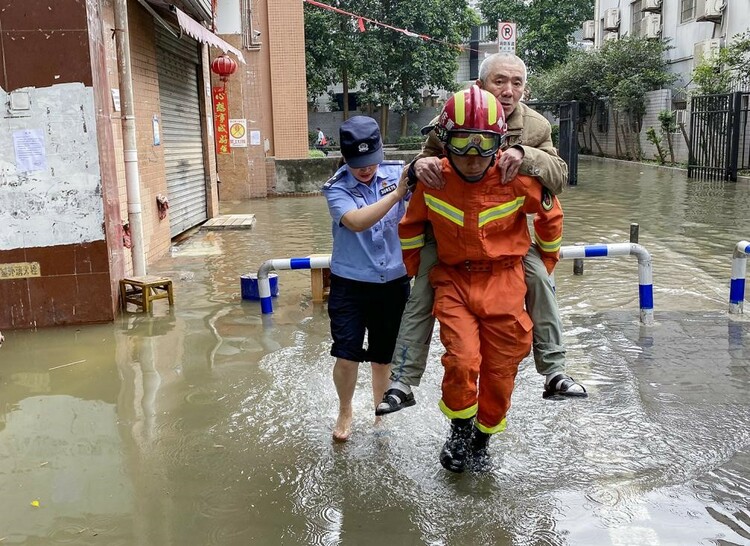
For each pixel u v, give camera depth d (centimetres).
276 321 652
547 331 360
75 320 646
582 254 612
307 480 364
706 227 1146
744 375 495
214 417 443
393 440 410
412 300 365
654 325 615
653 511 328
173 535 314
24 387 497
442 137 320
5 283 633
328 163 1794
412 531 318
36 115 616
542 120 364
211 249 1027
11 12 602
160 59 1019
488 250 337
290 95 1805
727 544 302
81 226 635
